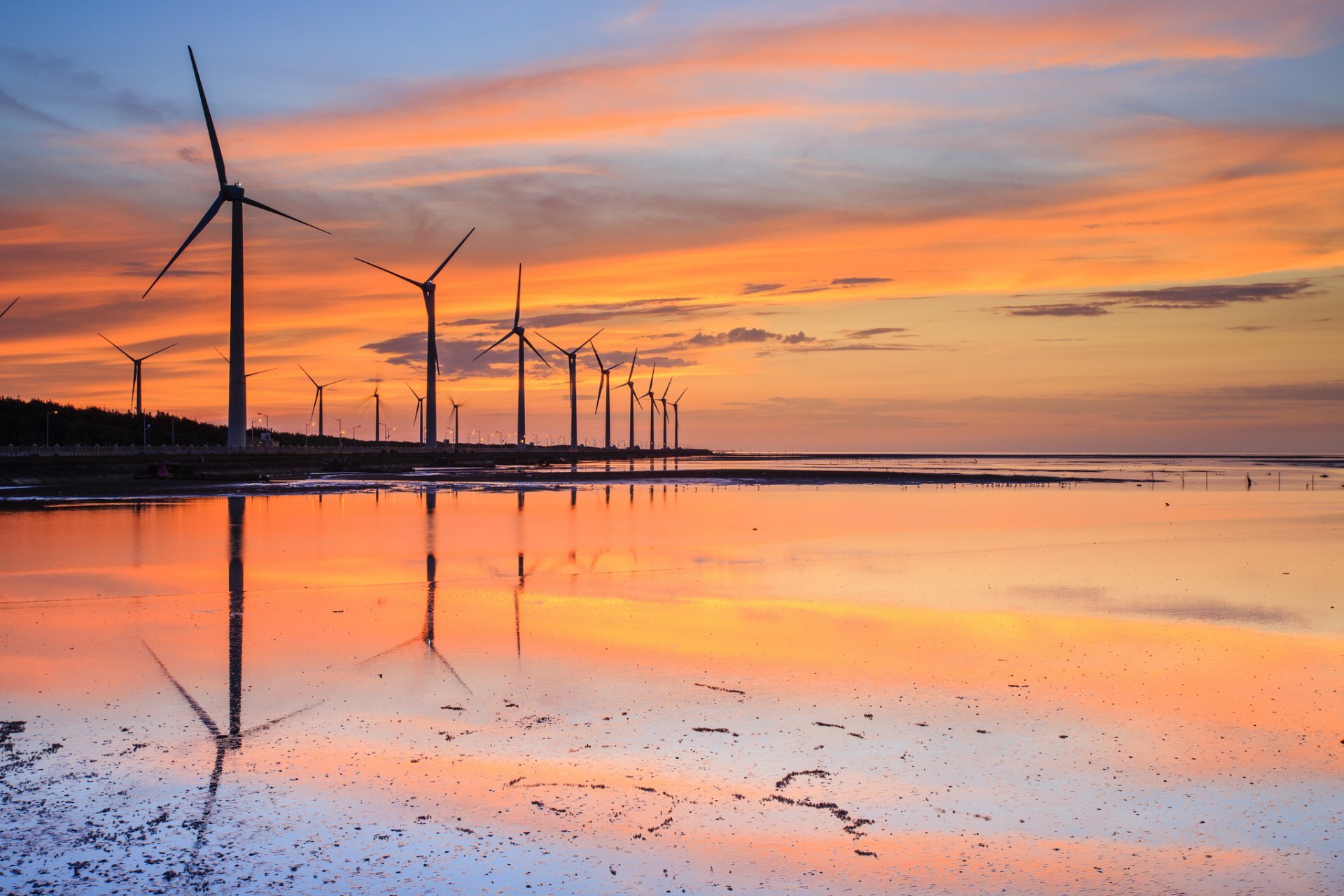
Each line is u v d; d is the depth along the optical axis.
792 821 10.97
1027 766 12.70
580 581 29.55
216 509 60.16
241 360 88.94
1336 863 10.08
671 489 92.19
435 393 128.50
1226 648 19.55
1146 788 12.04
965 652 19.12
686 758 12.95
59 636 20.69
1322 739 13.84
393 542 41.56
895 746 13.49
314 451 118.00
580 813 11.11
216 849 10.09
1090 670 17.72
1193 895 9.41
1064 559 35.12
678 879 9.60
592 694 15.99
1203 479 122.12
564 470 135.12
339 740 13.57
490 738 13.73
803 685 16.64
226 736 13.68
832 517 57.22
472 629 21.52
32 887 9.22
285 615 23.36
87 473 81.00
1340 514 58.66
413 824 10.77
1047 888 9.52
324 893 9.21
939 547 39.38
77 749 13.08
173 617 23.16
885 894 9.38
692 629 21.58
